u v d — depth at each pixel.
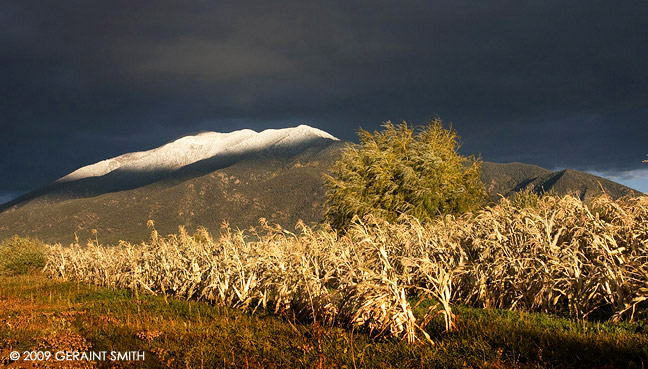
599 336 8.16
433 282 9.73
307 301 11.59
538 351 7.51
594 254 10.51
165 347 9.80
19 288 25.14
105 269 23.80
